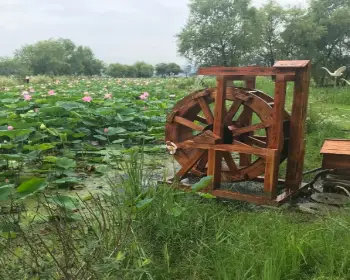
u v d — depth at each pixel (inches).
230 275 98.7
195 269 105.8
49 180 168.6
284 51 1262.3
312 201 162.9
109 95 355.9
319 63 1174.3
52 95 384.5
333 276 99.3
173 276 104.5
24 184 128.1
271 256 102.5
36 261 93.2
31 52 1903.3
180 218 125.5
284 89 151.3
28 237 114.7
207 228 126.1
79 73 2252.7
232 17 1330.0
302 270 105.7
